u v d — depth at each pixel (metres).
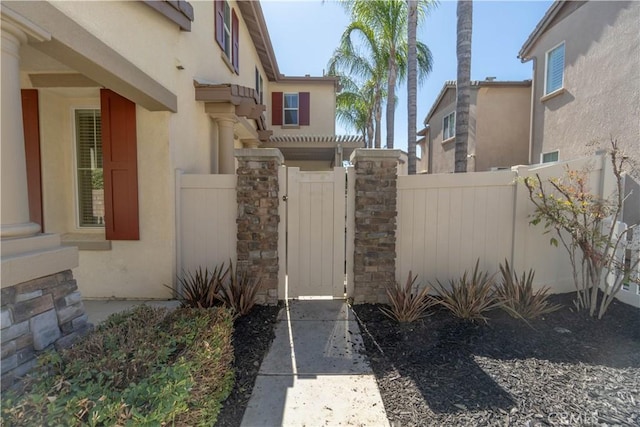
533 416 2.65
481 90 14.95
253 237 5.13
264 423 2.63
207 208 5.39
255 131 10.72
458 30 7.58
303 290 5.30
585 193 4.70
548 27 11.50
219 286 4.99
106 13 3.83
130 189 5.24
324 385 3.13
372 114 19.52
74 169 5.69
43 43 3.14
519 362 3.45
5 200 2.65
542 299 4.59
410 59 11.05
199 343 2.73
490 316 4.57
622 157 4.62
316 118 16.39
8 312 2.42
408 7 11.02
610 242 4.52
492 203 5.24
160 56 5.06
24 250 2.67
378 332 4.18
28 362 2.53
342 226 5.26
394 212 5.07
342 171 5.22
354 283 5.18
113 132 5.21
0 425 1.71
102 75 3.94
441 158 19.16
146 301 5.21
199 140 6.60
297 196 5.23
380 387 3.09
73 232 5.74
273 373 3.33
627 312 4.63
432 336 4.05
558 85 11.22
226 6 8.56
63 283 2.98
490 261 5.29
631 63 8.30
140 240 5.32
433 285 5.29
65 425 1.68
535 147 12.27
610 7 8.91
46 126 5.34
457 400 2.87
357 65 15.50
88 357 2.41
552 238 4.95
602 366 3.37
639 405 2.77
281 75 15.88
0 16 2.55
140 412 1.84
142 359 2.35
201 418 2.22
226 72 8.59
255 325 4.40
